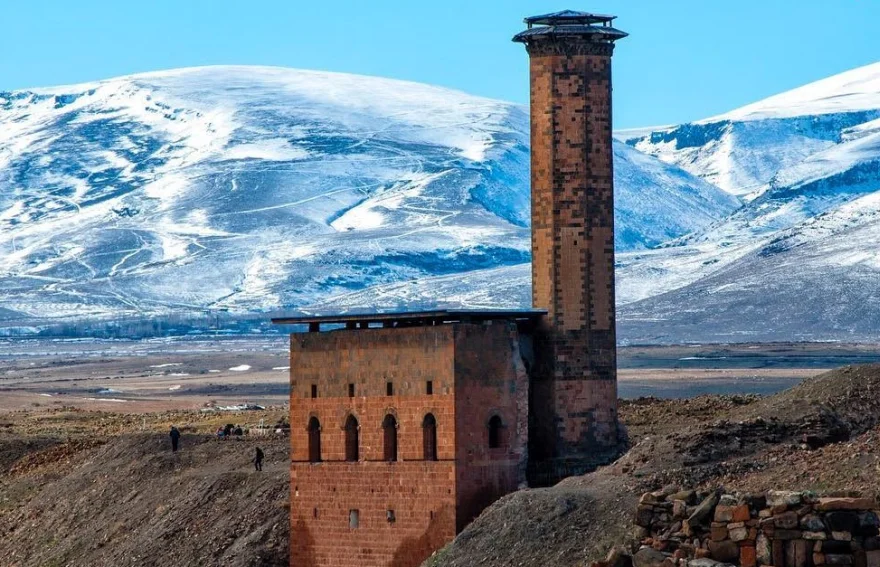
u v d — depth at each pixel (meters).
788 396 144.88
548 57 153.62
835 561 88.00
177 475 180.62
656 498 96.56
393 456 142.00
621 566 96.44
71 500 186.62
